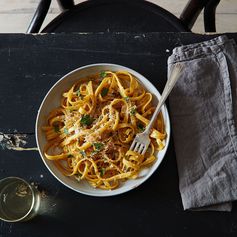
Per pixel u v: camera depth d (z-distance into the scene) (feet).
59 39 2.12
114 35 2.11
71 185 1.84
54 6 3.76
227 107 1.93
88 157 1.88
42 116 1.93
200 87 1.97
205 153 1.88
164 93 1.86
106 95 1.98
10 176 1.93
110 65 1.93
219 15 3.70
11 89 2.07
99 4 2.66
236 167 1.84
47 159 1.85
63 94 1.99
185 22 2.56
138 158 1.85
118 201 1.86
